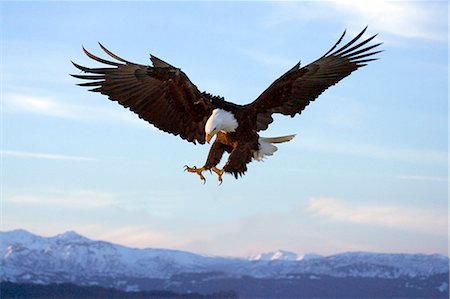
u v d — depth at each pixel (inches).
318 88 531.5
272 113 526.9
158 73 511.2
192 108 519.2
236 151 510.3
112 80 506.6
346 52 528.7
